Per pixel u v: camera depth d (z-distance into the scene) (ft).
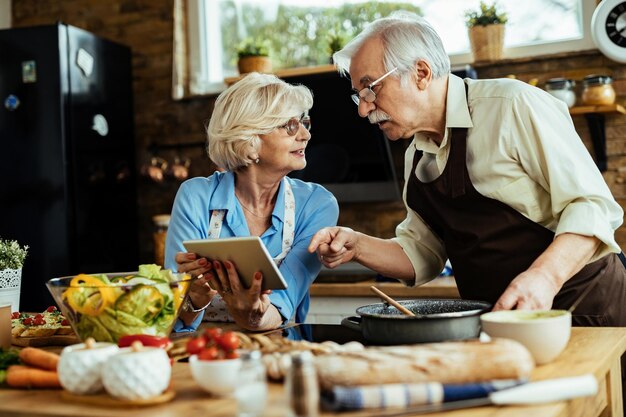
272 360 4.19
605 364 4.50
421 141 7.00
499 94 6.49
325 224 7.23
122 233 14.42
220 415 3.67
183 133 14.92
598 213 5.79
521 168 6.47
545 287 5.24
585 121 12.19
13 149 13.21
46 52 13.04
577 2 12.55
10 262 7.53
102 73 14.02
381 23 6.69
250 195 7.23
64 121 13.05
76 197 13.23
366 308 5.29
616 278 6.86
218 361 3.97
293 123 6.93
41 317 6.43
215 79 15.15
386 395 3.53
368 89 6.61
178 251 6.91
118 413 3.80
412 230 7.40
